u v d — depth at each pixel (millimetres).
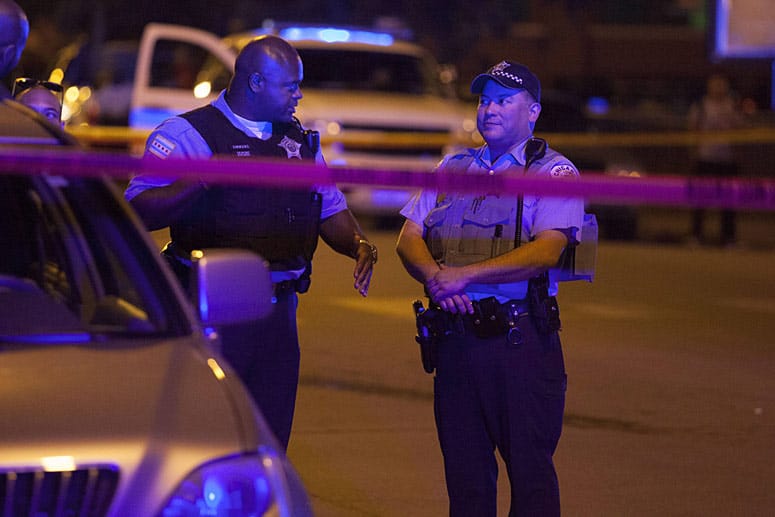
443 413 18906
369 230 65750
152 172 14195
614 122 76438
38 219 15531
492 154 19125
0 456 11867
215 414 12789
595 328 41219
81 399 12648
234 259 14656
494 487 19156
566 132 75562
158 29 65875
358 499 23562
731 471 26125
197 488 12211
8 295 14594
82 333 14109
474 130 63188
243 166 14586
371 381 32750
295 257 19781
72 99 69875
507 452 18781
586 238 18734
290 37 67625
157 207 19172
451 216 18859
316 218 19906
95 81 70688
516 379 18453
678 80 128375
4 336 13922
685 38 128000
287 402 19984
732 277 54625
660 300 47312
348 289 46438
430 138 62312
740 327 42281
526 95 18766
